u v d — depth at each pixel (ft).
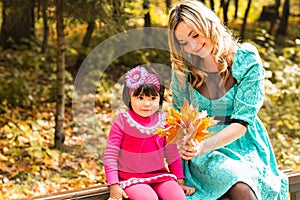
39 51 26.30
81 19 17.95
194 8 9.11
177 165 9.59
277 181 9.73
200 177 9.72
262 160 9.81
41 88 23.35
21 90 22.82
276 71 21.04
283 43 27.99
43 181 16.19
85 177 16.65
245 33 28.40
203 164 9.55
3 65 25.29
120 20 19.02
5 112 21.57
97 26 23.43
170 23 9.33
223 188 9.24
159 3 24.73
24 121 20.61
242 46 9.63
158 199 9.07
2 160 17.17
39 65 25.95
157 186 9.17
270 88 20.45
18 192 15.28
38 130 19.80
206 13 9.12
